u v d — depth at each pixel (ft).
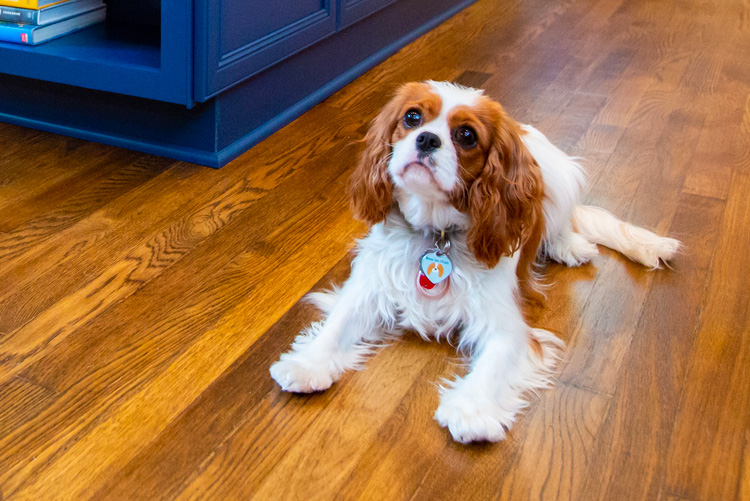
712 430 4.78
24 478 4.15
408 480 4.30
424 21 12.67
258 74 8.22
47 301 5.64
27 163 7.64
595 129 9.27
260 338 5.42
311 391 4.90
